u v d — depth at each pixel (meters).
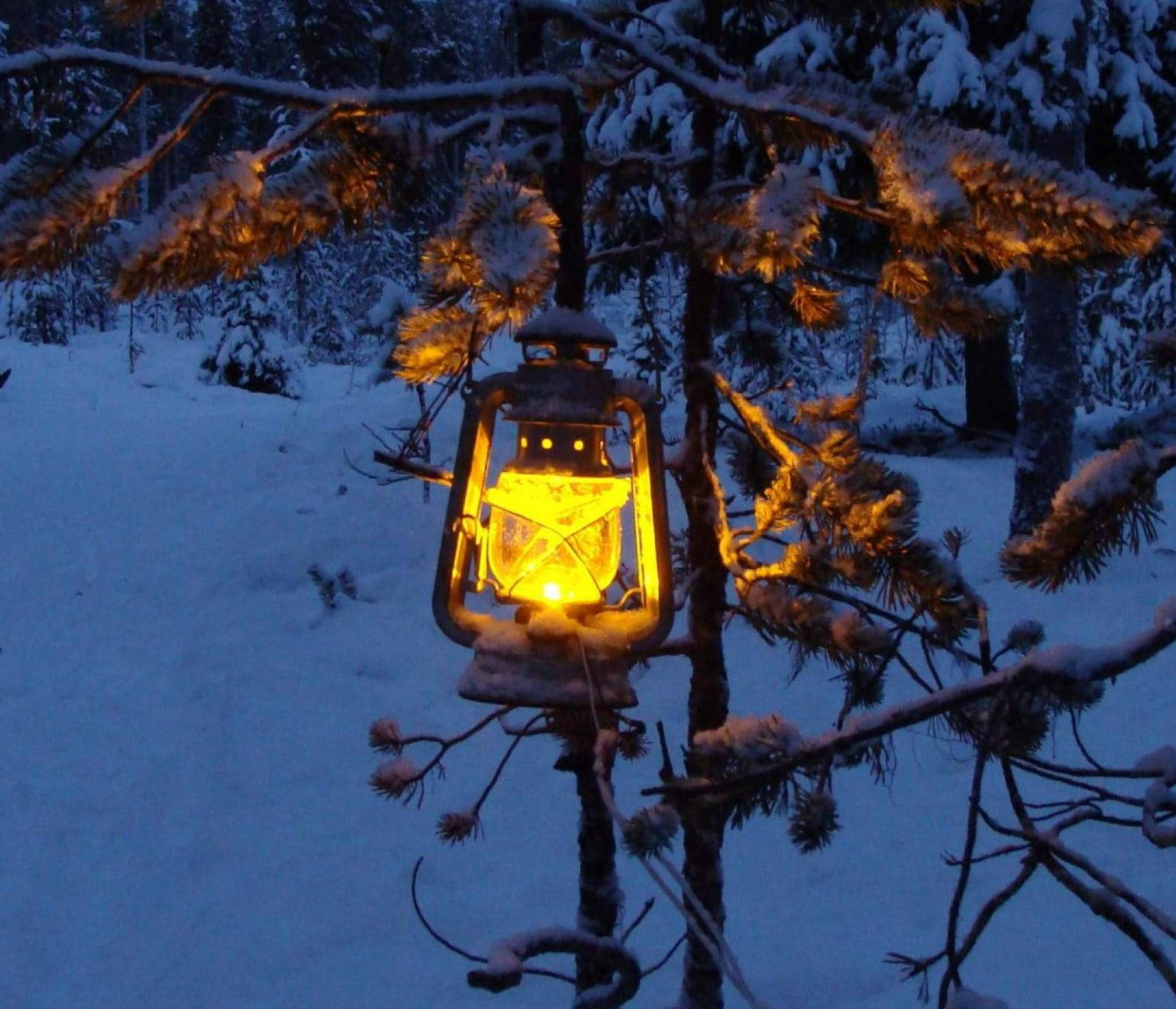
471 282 1.70
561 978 2.50
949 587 1.84
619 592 3.58
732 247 1.73
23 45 1.65
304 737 6.34
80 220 1.57
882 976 4.10
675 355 12.80
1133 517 1.57
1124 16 11.48
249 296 20.25
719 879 2.74
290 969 4.27
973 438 13.48
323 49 18.55
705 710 2.53
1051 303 8.94
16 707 6.61
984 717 2.09
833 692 6.69
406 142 1.74
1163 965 1.36
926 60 10.55
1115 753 5.91
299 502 9.74
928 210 1.60
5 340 21.03
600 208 2.64
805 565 1.97
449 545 1.70
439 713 6.68
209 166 1.64
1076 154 9.49
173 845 5.22
